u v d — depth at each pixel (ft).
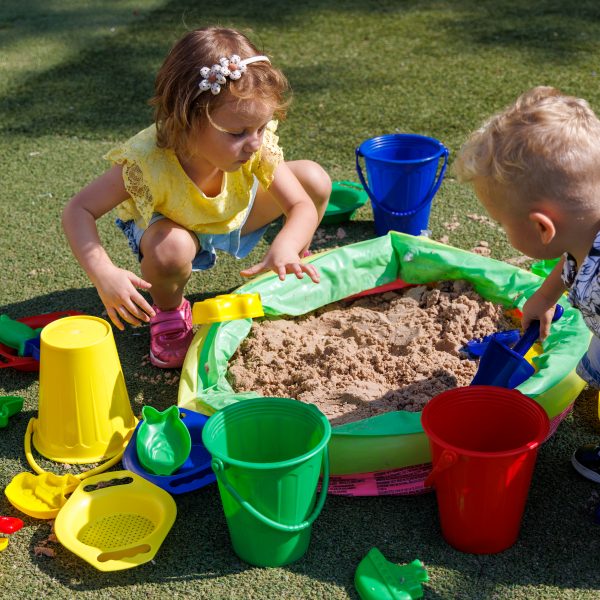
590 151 4.98
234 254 8.21
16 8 19.13
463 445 5.86
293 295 7.86
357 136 12.03
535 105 5.17
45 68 15.26
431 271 8.13
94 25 17.66
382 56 15.20
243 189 7.55
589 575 5.22
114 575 5.32
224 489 5.13
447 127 12.17
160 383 7.32
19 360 7.43
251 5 18.57
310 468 5.07
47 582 5.29
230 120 6.23
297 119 12.71
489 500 5.15
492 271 7.90
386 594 4.99
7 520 5.69
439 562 5.35
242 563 5.39
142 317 6.43
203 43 6.25
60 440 6.34
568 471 6.12
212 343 7.07
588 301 5.29
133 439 6.31
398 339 7.50
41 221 10.11
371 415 6.49
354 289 8.18
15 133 12.63
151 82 14.38
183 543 5.57
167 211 7.23
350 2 18.57
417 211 9.34
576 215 5.08
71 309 8.42
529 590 5.11
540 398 6.06
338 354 7.25
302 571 5.31
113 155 6.89
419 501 5.89
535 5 17.66
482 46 15.42
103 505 5.75
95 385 6.27
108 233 9.89
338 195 10.34
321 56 15.34
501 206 5.26
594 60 14.44
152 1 19.26
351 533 5.61
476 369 7.05
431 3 18.25
